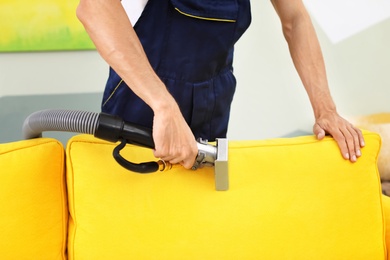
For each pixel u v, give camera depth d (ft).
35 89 6.43
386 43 6.88
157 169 3.05
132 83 2.79
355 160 3.53
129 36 2.79
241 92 6.97
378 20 6.77
